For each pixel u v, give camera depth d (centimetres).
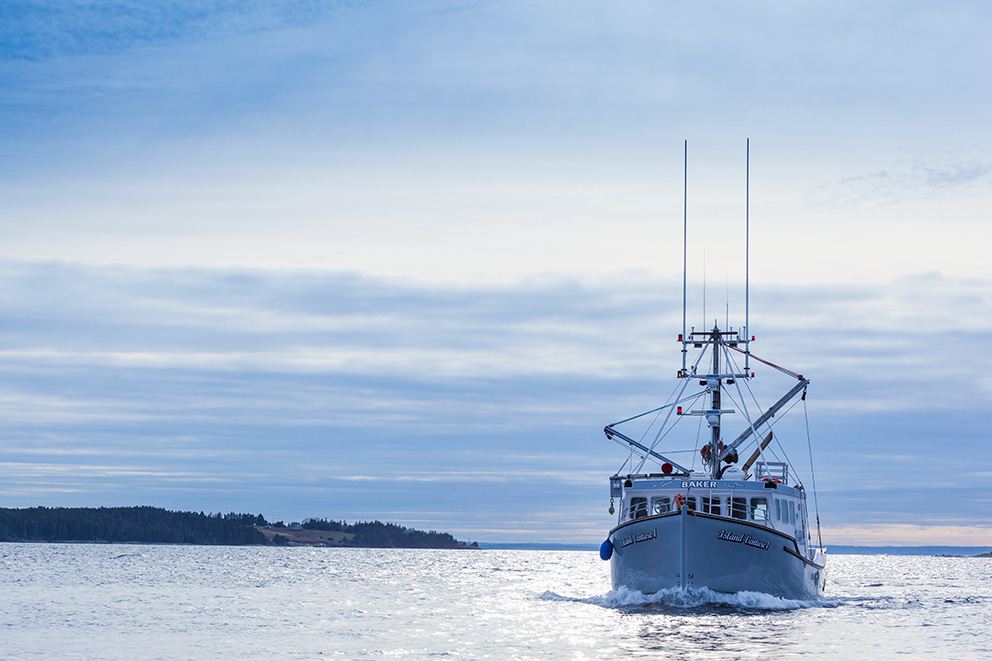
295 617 5906
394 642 4619
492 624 5322
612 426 5512
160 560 16212
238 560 17312
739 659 3881
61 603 6944
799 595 5266
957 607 6612
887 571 18388
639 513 5134
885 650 4222
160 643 4659
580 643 4259
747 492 4972
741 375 5450
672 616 4822
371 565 16512
